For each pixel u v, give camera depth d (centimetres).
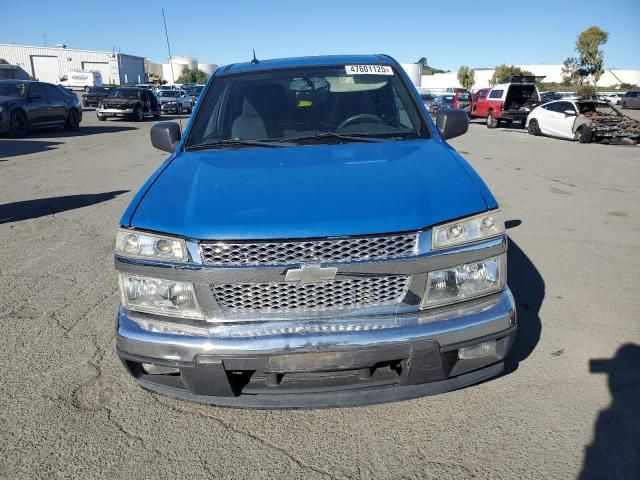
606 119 1680
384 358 227
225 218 232
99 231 627
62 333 370
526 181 955
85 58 6297
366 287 228
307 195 244
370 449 248
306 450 249
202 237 228
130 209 252
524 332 357
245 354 226
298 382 238
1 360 334
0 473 239
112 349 347
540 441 250
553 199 797
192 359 230
